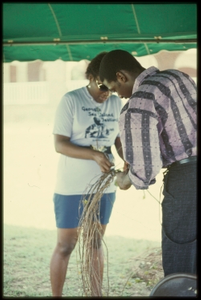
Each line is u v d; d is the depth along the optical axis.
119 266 4.94
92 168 3.82
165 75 2.64
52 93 10.66
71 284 4.42
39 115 10.66
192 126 2.59
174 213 2.61
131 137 2.54
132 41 4.82
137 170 2.54
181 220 2.59
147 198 7.18
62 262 3.82
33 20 4.59
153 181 2.60
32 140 9.61
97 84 3.77
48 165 8.48
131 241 5.79
